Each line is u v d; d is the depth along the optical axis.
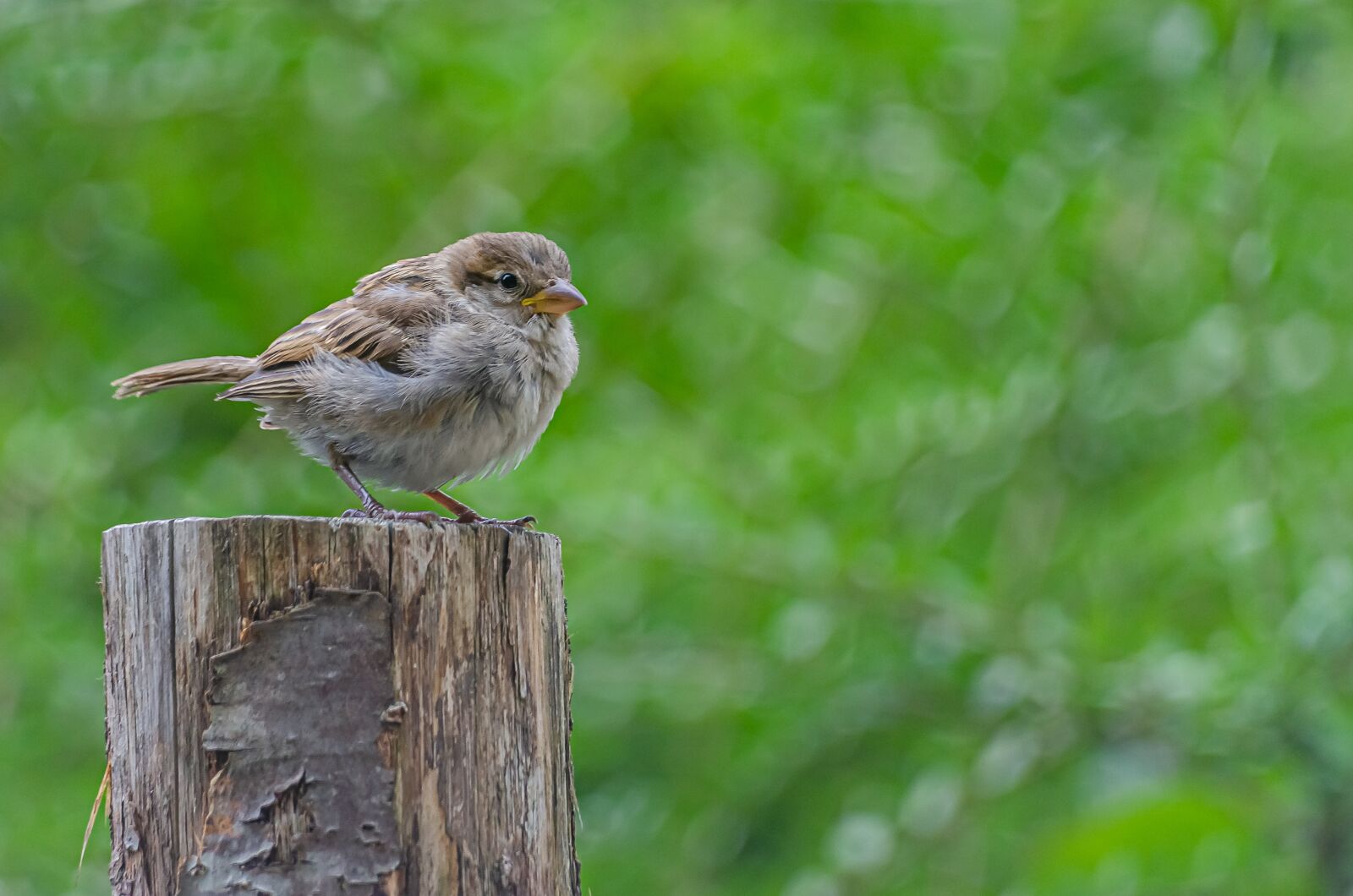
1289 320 13.28
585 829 12.60
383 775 5.48
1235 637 12.06
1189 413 13.35
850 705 12.44
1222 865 10.98
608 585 13.48
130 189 13.30
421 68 12.86
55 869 11.40
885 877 11.44
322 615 5.51
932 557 12.72
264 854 5.39
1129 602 13.04
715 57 12.38
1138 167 12.58
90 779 12.38
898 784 12.78
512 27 13.35
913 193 12.76
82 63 12.99
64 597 12.99
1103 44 12.12
